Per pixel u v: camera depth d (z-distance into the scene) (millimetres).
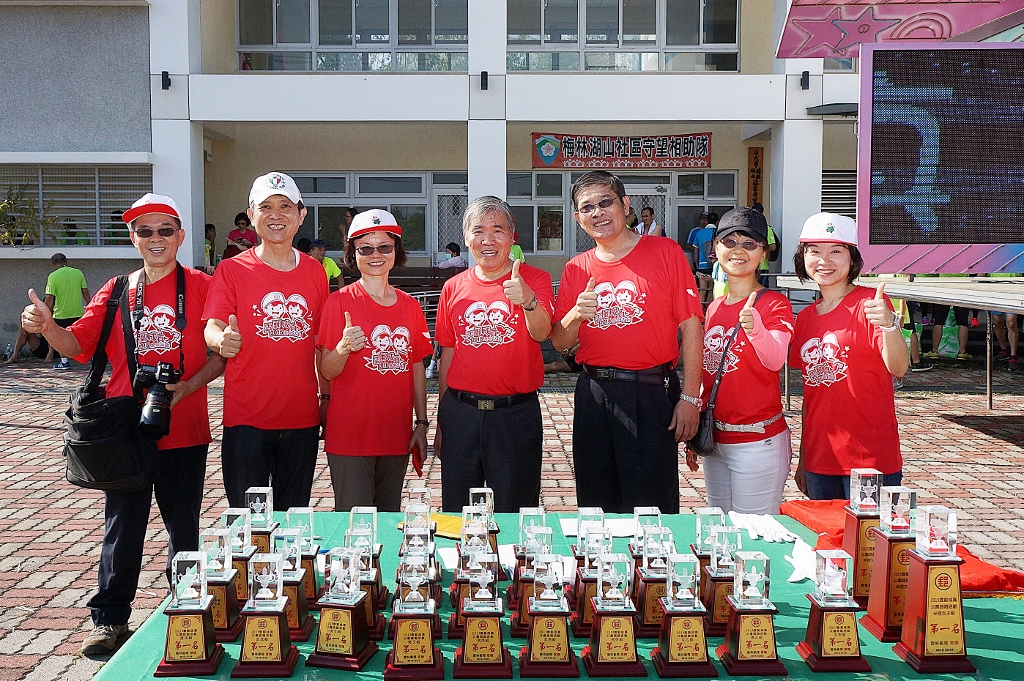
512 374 3834
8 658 3949
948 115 5934
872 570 2295
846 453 3576
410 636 2031
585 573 2230
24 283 14281
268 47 16281
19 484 6867
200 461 3781
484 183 14172
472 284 3912
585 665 2064
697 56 16469
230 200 16969
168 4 13852
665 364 3855
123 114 14039
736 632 2047
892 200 5965
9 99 14031
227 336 3418
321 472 7172
